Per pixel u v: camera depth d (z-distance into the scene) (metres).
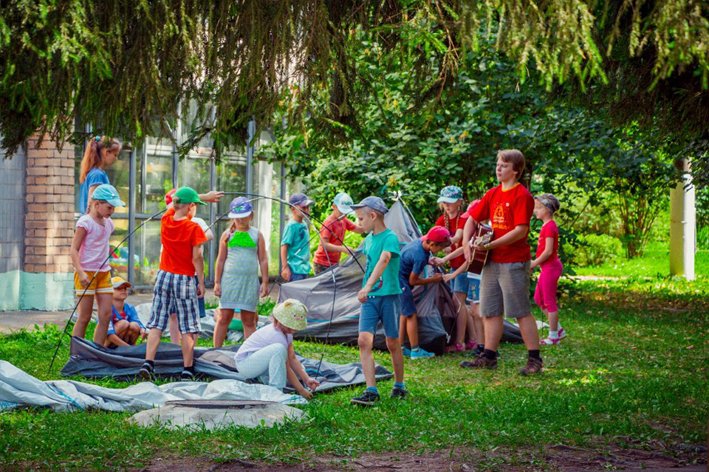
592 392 7.87
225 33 4.54
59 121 4.54
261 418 6.45
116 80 4.33
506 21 3.65
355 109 5.53
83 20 3.94
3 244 14.07
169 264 8.43
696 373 9.30
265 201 20.41
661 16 3.42
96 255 9.12
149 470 5.21
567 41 3.55
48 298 14.30
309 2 4.59
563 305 17.00
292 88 4.65
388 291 7.43
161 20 4.29
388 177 15.70
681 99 6.25
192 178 18.34
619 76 6.07
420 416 6.73
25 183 14.33
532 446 5.91
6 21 3.83
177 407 6.55
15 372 6.97
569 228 17.91
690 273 25.33
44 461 5.34
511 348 11.16
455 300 10.94
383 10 4.88
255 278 9.62
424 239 10.28
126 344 9.53
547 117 15.73
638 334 12.71
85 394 7.14
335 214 12.38
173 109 4.71
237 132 5.45
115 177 16.70
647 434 6.19
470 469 5.29
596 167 16.56
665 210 34.69
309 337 11.41
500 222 9.23
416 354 10.39
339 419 6.53
